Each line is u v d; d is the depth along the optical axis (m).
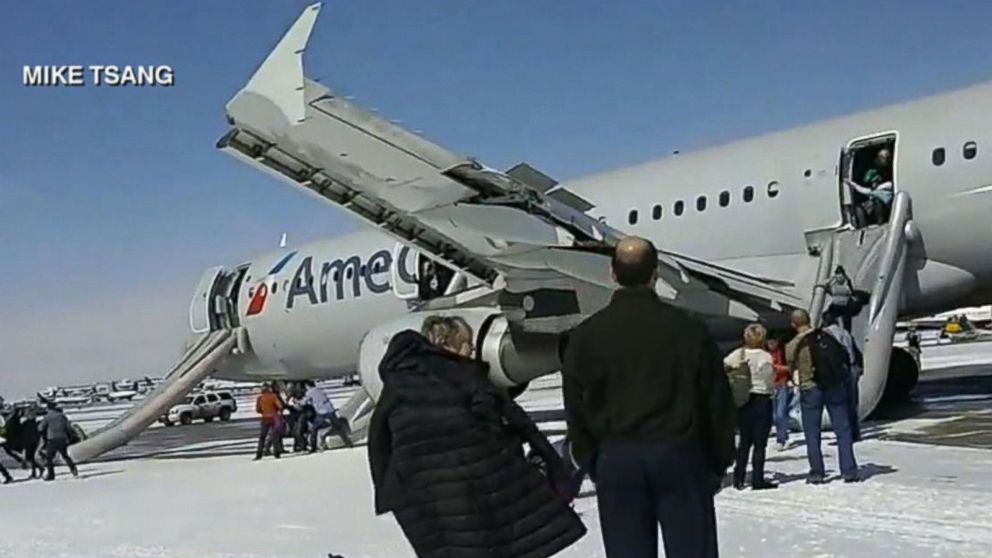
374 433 5.33
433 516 5.09
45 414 19.38
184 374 26.00
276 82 12.62
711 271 16.75
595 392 5.00
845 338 14.22
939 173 16.67
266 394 20.86
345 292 24.45
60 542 10.89
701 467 4.92
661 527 4.90
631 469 4.87
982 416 17.97
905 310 17.56
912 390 23.44
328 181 15.57
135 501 14.38
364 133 13.91
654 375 4.91
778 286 17.80
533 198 14.95
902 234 16.64
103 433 23.88
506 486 5.14
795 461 13.41
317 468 17.19
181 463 21.31
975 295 17.73
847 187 17.42
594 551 8.38
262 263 27.75
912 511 9.44
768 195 18.38
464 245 15.78
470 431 5.14
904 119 17.38
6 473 19.20
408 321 16.97
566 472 5.42
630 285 5.13
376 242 24.16
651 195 20.06
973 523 8.73
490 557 5.03
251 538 10.20
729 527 9.23
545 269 15.66
